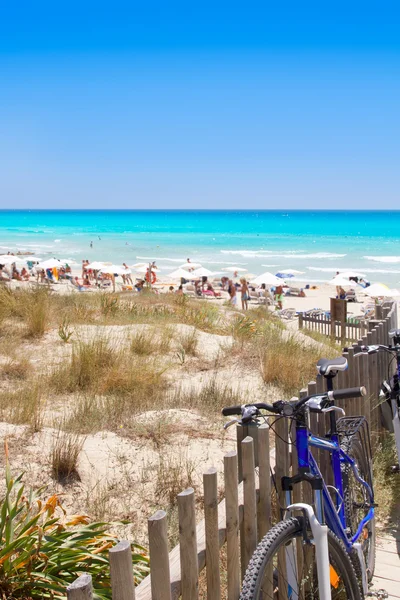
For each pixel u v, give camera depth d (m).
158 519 1.93
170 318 12.70
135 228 142.75
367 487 3.43
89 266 39.06
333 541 2.57
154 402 7.22
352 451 3.36
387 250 79.88
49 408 6.88
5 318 11.05
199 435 5.82
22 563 2.81
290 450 3.31
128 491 4.59
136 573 2.96
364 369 4.81
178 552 2.32
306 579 2.86
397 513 4.42
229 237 108.62
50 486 4.54
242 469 2.65
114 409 6.65
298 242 95.62
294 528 2.46
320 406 2.57
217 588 2.34
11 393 7.18
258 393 8.11
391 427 4.64
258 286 41.03
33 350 9.62
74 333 10.72
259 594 2.21
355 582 2.69
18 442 5.24
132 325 11.78
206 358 10.03
